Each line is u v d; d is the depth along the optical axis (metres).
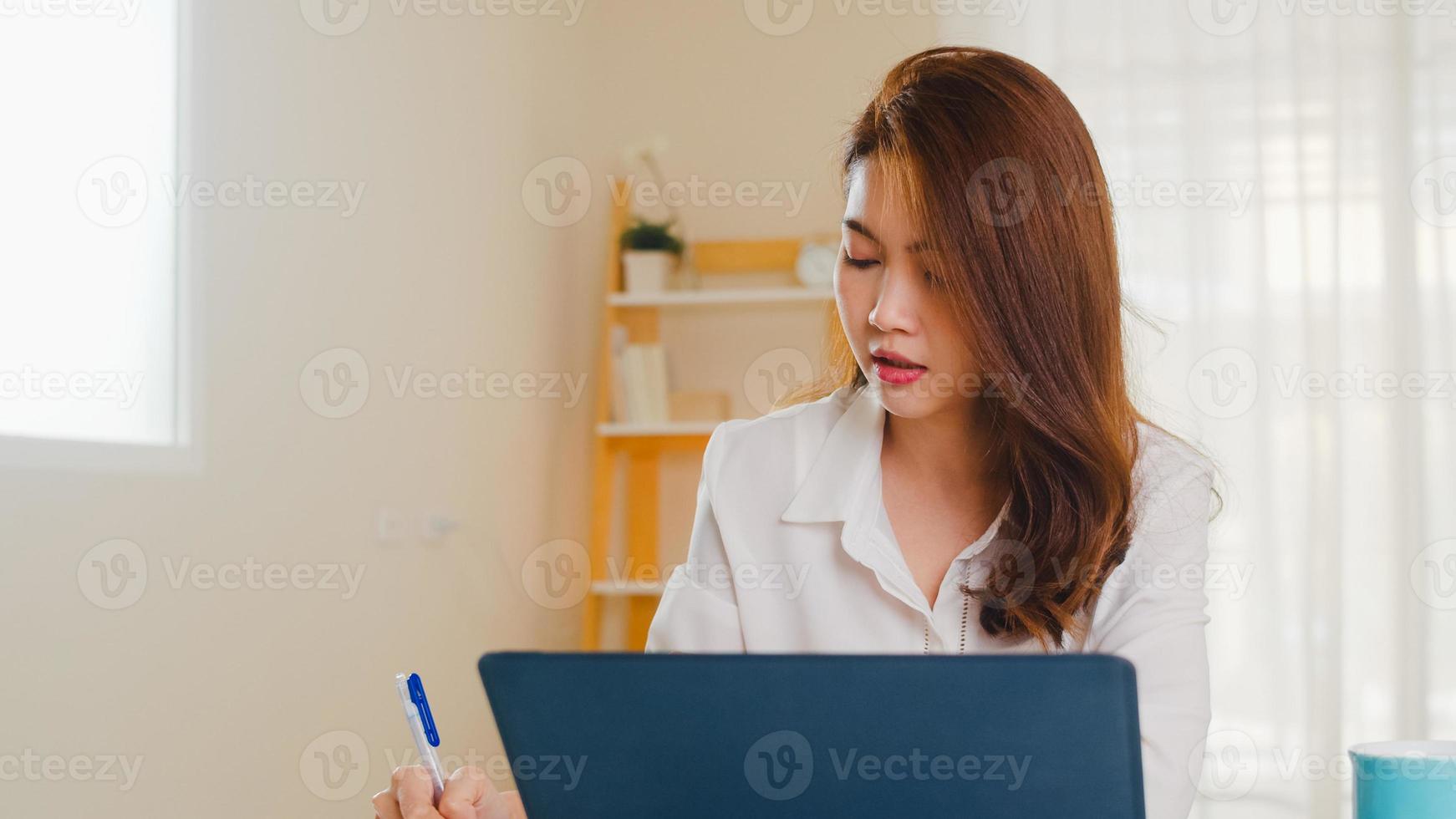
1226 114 3.71
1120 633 1.10
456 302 3.05
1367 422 3.61
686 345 3.93
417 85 2.88
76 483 1.85
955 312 1.05
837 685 0.76
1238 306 3.66
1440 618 3.54
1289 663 3.56
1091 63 3.78
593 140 4.00
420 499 2.85
